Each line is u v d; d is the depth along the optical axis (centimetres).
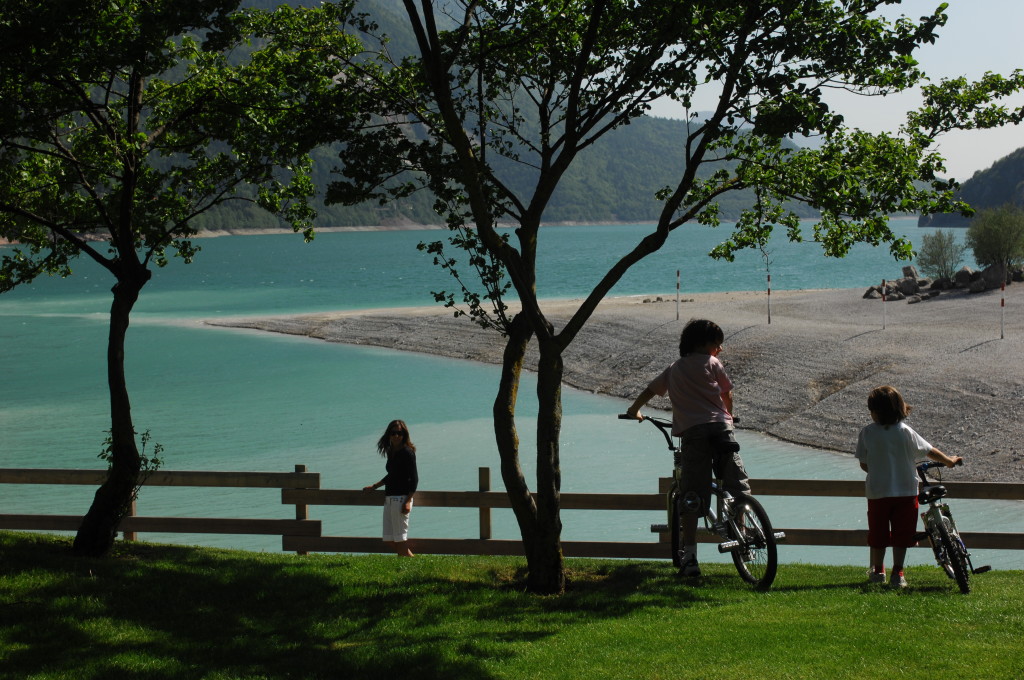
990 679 530
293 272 10631
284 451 2139
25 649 666
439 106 814
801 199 846
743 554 801
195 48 1009
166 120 1023
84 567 878
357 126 973
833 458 2019
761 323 3419
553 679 585
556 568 845
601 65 958
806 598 756
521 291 864
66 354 3903
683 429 780
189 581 852
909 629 640
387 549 1048
